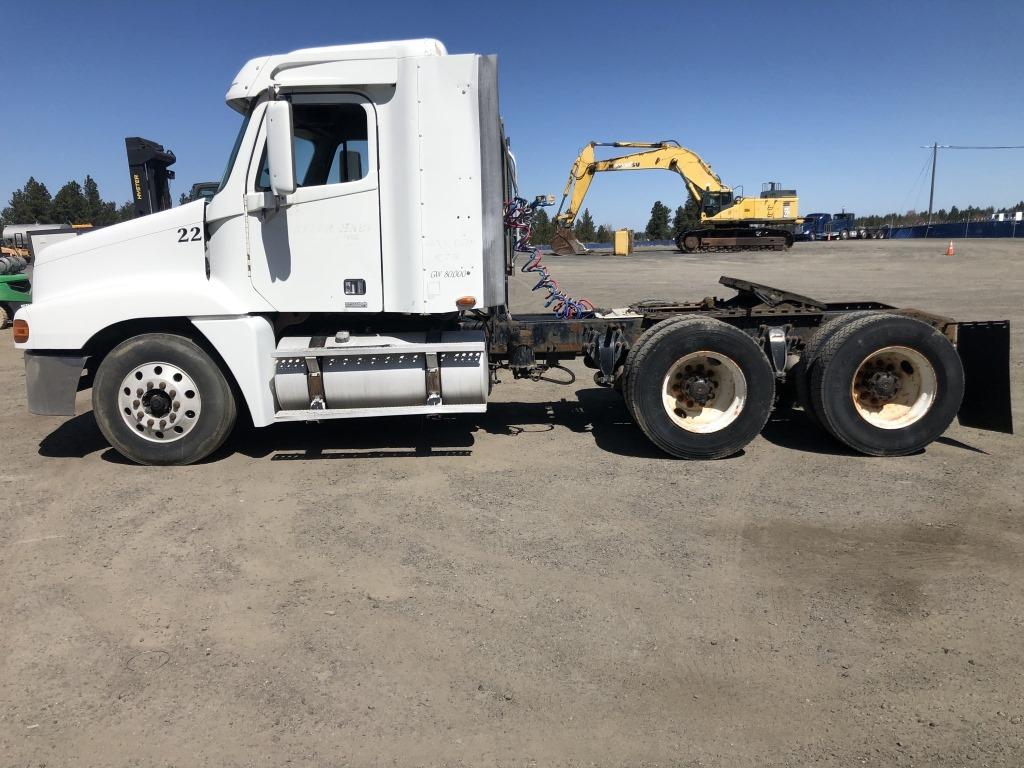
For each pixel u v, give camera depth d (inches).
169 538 175.2
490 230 219.1
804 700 112.6
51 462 237.1
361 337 228.4
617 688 116.3
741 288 265.4
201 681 119.0
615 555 163.2
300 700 114.0
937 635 129.3
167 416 224.2
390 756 101.7
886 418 232.4
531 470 222.7
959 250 1566.2
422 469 224.5
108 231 227.5
